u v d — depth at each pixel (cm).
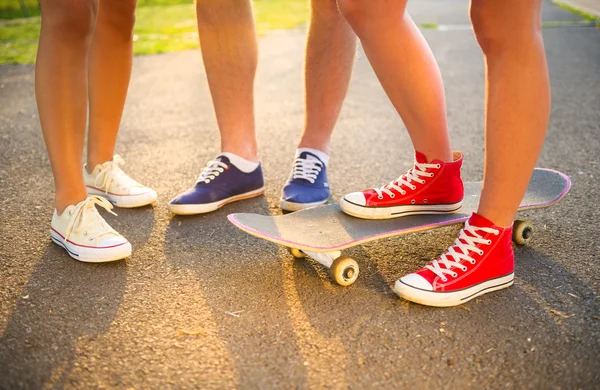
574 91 412
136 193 240
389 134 337
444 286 169
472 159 289
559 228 216
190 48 611
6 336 158
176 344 155
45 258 201
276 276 189
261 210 239
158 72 509
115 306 172
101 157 246
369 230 186
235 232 220
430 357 149
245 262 198
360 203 192
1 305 172
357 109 391
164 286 183
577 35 624
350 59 236
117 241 196
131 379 142
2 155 307
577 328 159
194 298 176
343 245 175
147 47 616
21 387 139
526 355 149
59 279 187
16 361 148
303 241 177
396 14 169
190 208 230
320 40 228
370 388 138
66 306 172
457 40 624
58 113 194
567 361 146
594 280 182
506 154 162
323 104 238
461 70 491
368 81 473
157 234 219
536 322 162
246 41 228
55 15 184
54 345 154
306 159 241
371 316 166
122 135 340
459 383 139
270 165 291
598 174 265
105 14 225
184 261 199
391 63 176
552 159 286
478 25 161
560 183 211
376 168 284
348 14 174
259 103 407
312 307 171
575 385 138
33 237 215
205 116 377
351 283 183
